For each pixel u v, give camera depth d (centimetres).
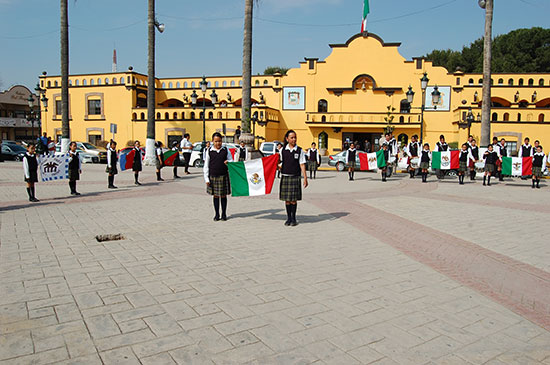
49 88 4228
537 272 576
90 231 796
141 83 4128
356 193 1409
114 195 1312
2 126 4994
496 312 443
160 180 1794
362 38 3778
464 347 365
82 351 346
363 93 3809
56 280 516
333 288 505
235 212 1028
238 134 2425
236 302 455
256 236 772
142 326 393
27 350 346
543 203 1198
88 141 4138
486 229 847
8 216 945
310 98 3900
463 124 3341
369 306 452
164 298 462
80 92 4122
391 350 357
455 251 680
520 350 362
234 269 571
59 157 1266
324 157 3831
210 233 792
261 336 377
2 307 432
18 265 576
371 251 678
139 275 541
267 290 493
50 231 793
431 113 3653
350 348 359
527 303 469
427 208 1101
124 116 3997
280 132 3966
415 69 3684
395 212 1039
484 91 2048
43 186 1537
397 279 543
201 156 2684
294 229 836
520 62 5259
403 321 416
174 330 386
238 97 3997
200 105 4128
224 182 904
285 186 851
